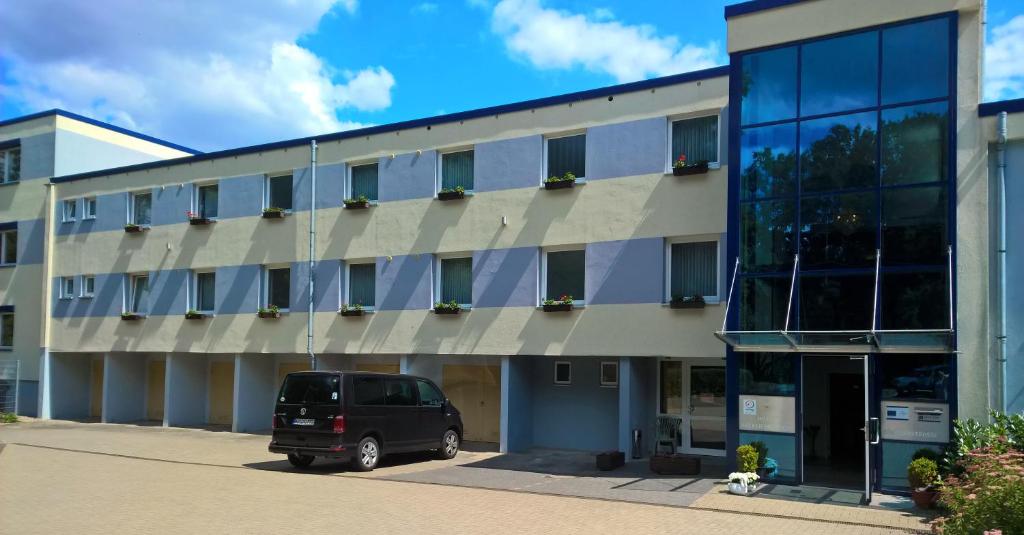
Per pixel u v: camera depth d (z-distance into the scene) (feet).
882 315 44.73
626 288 58.85
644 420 60.70
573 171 62.64
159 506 40.01
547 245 62.59
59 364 95.09
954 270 43.11
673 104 58.13
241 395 78.89
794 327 47.03
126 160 104.68
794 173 48.21
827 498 42.42
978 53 44.11
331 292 73.46
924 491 39.78
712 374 59.82
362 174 73.97
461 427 61.16
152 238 86.38
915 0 45.29
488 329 64.54
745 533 34.40
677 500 42.04
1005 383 42.73
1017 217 43.47
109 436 75.31
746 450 47.11
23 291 98.48
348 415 52.03
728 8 50.83
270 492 44.50
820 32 47.88
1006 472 29.76
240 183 80.53
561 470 53.47
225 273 80.48
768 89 49.52
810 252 47.26
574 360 65.26
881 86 46.09
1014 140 43.65
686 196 57.16
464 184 68.03
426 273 68.23
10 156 102.83
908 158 45.01
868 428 41.88
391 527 35.19
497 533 34.12
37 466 55.21
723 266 55.67
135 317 86.33
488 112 66.13
